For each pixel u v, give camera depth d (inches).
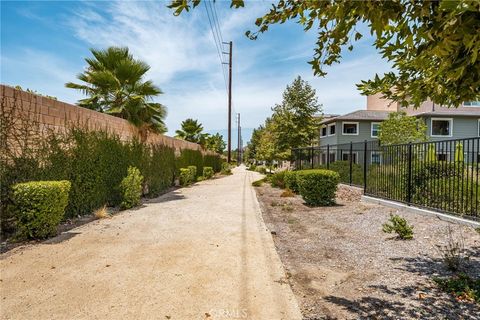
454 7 46.6
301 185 375.2
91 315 106.7
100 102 428.1
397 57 87.7
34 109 228.2
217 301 117.2
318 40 81.5
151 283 133.8
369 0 57.4
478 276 133.4
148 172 447.8
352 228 238.7
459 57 63.6
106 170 326.3
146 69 436.8
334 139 1000.9
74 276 141.0
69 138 267.4
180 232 227.9
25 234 197.9
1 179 197.5
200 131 1132.5
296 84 944.9
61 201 215.3
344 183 466.6
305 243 201.3
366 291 125.3
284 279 138.6
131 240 204.1
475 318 101.0
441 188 250.8
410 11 59.4
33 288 128.2
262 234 222.8
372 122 971.3
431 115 879.7
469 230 200.1
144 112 431.2
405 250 176.2
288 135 924.0
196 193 495.8
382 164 348.5
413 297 118.0
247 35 85.2
